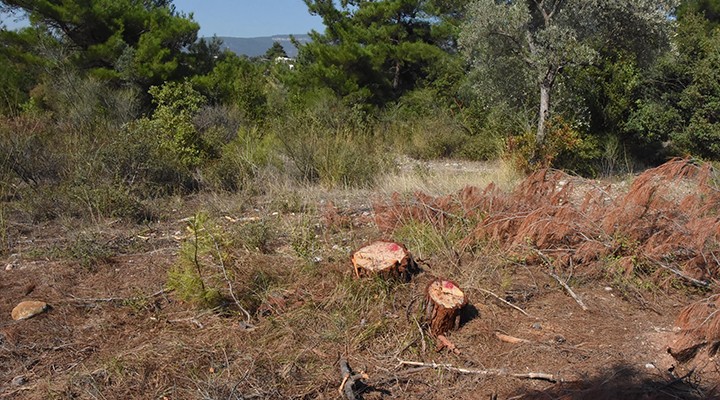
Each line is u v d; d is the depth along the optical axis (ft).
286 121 39.70
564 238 17.63
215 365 12.44
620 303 15.29
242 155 30.55
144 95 47.06
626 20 34.91
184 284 14.66
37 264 18.04
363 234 20.02
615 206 17.57
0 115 35.24
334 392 11.73
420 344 13.23
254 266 16.14
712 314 12.75
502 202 19.27
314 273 16.01
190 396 11.53
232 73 50.70
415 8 59.16
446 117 49.83
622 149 42.65
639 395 11.35
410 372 12.35
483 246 17.79
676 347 12.57
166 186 27.48
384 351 13.07
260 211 23.85
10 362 12.69
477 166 40.88
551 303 15.16
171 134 31.58
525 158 34.40
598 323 14.19
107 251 18.51
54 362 12.71
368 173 30.30
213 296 14.64
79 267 17.67
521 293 15.53
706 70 39.78
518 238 17.31
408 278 15.81
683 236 16.22
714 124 39.93
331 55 55.06
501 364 12.59
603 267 16.43
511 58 37.55
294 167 30.99
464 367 12.55
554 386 11.67
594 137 40.75
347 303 14.48
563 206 17.70
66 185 24.97
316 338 13.42
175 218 23.58
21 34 47.52
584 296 15.51
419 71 61.31
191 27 50.14
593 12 34.50
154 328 14.03
